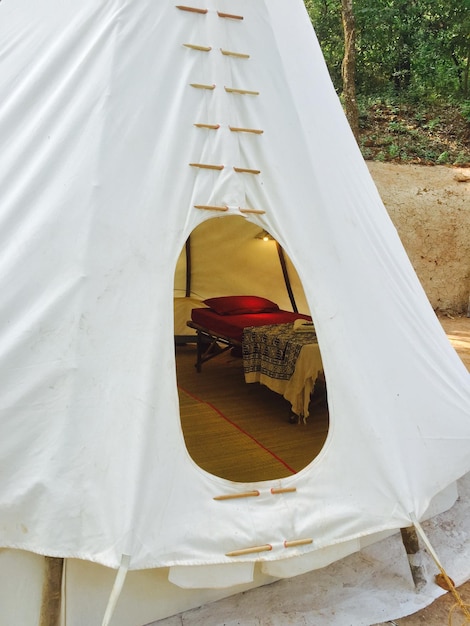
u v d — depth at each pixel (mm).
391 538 3115
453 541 3084
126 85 2463
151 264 2336
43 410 2158
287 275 5660
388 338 2760
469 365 6738
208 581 2291
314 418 4301
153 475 2184
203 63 2643
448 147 12031
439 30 13633
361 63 13961
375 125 12695
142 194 2381
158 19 2602
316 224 2684
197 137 2541
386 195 9844
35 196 2355
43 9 2793
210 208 2484
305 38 3125
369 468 2512
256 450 3688
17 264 2246
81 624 2295
